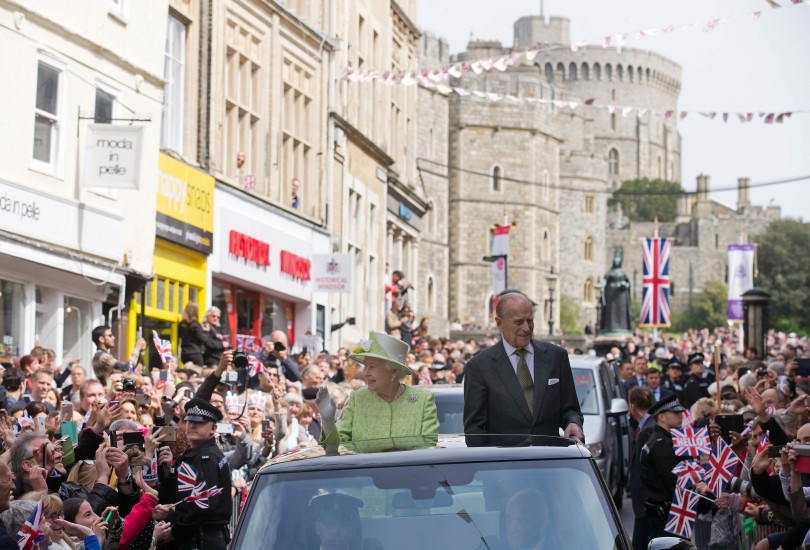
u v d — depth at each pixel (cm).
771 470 1788
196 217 4222
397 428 1484
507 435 1271
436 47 14225
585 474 1160
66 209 3231
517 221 16388
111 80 3509
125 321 3619
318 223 5578
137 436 1700
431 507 1125
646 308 10419
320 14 5734
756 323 5703
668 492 2011
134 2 3647
